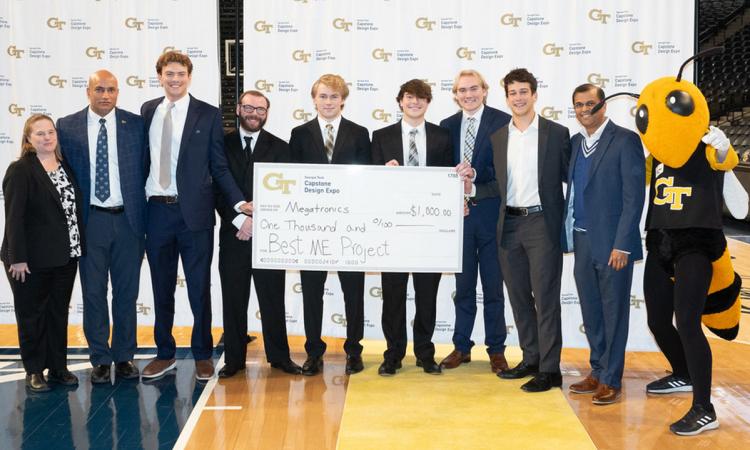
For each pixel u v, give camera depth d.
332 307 5.34
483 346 5.18
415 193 4.20
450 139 4.28
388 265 4.23
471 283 4.51
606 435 3.43
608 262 3.80
